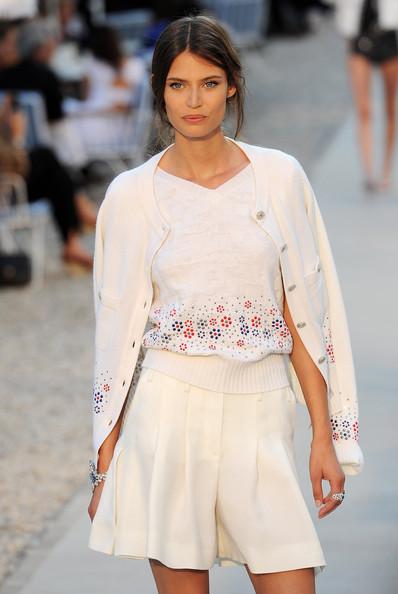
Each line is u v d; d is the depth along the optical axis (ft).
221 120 15.89
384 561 23.26
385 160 55.77
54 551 24.59
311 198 16.72
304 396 16.69
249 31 101.24
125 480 16.01
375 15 54.08
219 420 15.74
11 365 37.91
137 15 90.94
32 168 46.85
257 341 15.84
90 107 59.41
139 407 15.99
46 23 62.54
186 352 15.71
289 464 15.90
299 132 72.79
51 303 44.88
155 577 16.31
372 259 45.37
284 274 16.19
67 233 47.70
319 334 16.52
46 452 30.71
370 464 28.02
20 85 51.11
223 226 15.88
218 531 16.44
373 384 33.24
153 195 16.19
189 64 15.58
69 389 35.63
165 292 16.05
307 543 15.74
